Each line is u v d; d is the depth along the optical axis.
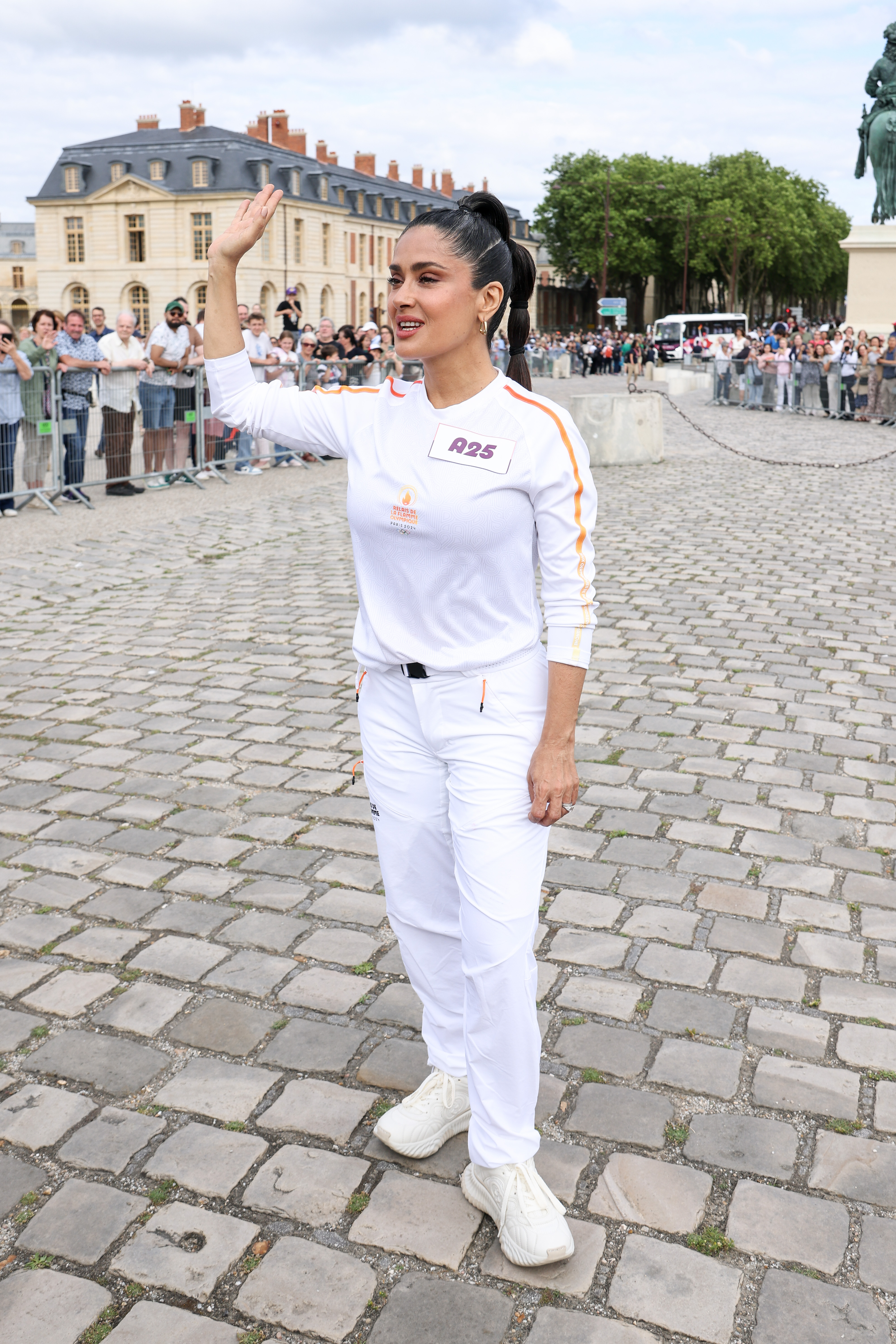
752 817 4.12
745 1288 2.11
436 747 2.08
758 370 24.58
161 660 6.12
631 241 67.56
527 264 2.07
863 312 27.62
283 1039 2.84
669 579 8.01
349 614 7.11
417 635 2.05
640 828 4.02
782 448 16.84
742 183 69.62
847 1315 2.05
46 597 7.61
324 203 68.50
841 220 85.06
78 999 3.01
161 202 64.25
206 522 10.42
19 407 9.98
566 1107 2.60
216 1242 2.21
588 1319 2.04
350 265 73.25
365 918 3.42
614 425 14.56
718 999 3.02
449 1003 2.38
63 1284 2.12
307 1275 2.14
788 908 3.49
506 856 2.03
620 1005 2.98
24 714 5.25
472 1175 2.28
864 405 21.55
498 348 18.91
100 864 3.75
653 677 5.74
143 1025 2.89
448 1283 2.12
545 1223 2.13
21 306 100.38
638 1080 2.70
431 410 1.98
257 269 62.81
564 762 2.03
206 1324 2.03
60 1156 2.44
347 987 3.06
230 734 4.95
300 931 3.34
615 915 3.44
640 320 77.06
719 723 5.08
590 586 2.01
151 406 11.71
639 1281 2.12
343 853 3.84
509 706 2.03
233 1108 2.59
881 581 7.98
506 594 2.01
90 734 4.97
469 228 1.89
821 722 5.11
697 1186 2.36
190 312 65.50
